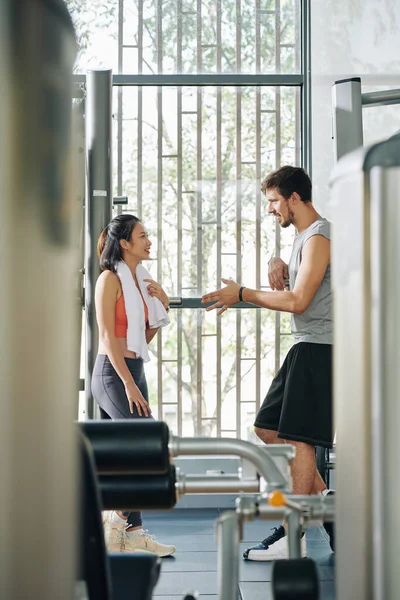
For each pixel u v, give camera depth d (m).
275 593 0.91
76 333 0.51
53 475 0.46
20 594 0.45
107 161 4.02
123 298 3.58
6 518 0.44
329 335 3.40
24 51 0.45
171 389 4.89
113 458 1.21
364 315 0.62
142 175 4.89
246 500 1.10
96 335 3.96
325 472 4.38
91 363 3.96
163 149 4.89
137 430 1.22
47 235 0.46
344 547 0.69
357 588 0.66
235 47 4.86
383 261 0.61
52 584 0.46
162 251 4.90
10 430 0.44
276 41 4.85
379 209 0.62
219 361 4.89
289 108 4.89
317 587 0.91
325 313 3.38
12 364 0.45
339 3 4.69
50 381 0.46
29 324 0.45
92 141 4.02
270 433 3.58
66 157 0.49
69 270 0.49
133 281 3.61
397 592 0.63
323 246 3.35
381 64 4.63
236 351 4.89
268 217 4.91
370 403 0.62
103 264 3.62
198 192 4.91
